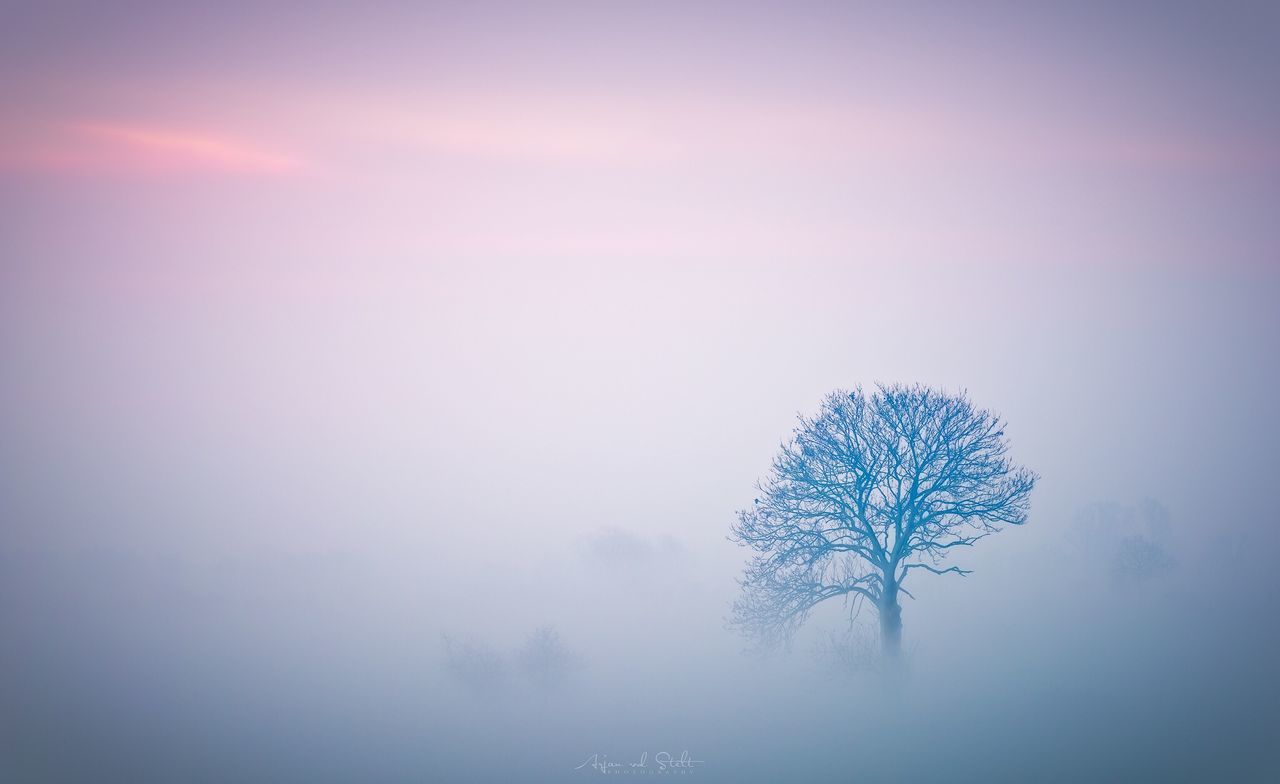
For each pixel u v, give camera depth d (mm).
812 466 30719
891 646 30188
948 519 29828
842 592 30484
